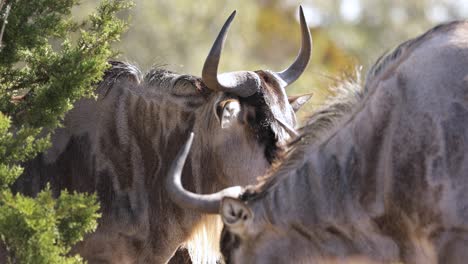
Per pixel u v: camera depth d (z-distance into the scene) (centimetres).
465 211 2156
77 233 2306
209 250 2780
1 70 2527
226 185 2736
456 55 2230
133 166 2733
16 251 2270
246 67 8731
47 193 2252
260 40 11631
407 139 2216
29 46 2534
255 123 2684
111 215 2694
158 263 2753
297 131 2416
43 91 2477
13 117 2533
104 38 2558
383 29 10806
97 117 2756
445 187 2173
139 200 2719
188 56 8106
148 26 7938
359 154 2270
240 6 8788
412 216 2219
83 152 2723
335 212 2270
